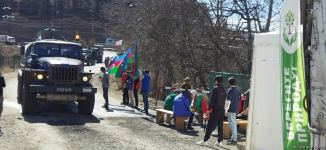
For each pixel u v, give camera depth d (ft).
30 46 54.90
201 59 78.07
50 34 84.23
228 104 36.19
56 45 52.60
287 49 16.61
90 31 364.79
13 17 390.01
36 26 381.81
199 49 78.02
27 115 47.44
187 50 77.66
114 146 33.32
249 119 27.89
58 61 48.47
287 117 16.90
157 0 81.35
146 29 83.61
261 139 26.73
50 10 413.39
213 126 35.27
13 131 37.47
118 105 62.28
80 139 35.53
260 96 26.86
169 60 80.43
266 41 26.05
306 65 13.11
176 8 77.92
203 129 43.80
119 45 115.34
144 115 52.65
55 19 396.98
